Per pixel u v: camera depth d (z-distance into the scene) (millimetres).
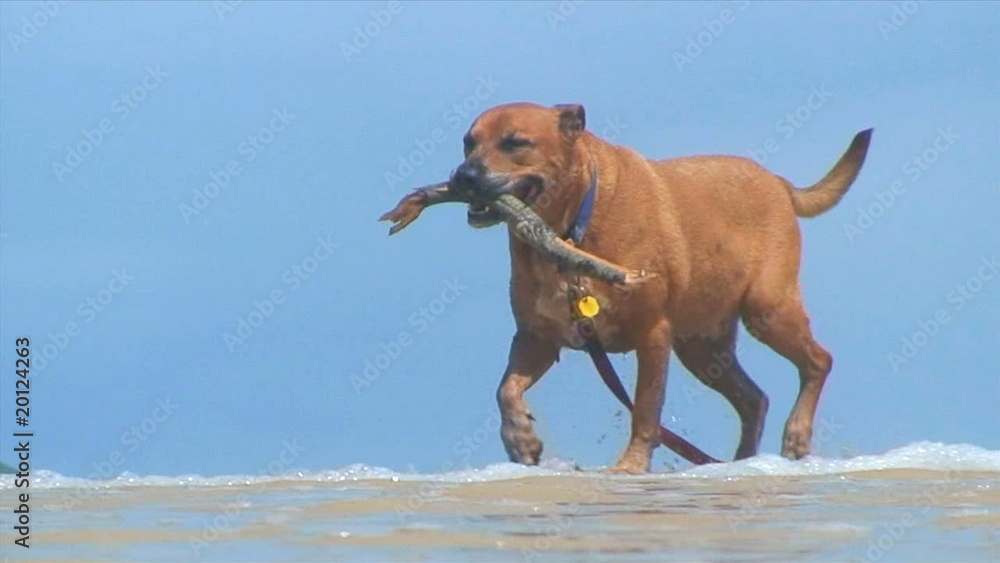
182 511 9984
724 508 9852
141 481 12781
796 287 15953
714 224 15141
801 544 8117
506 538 8375
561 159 14086
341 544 8234
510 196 13867
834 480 12102
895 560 7641
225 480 12688
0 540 8477
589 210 14195
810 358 15977
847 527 8773
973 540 8266
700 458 15594
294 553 7938
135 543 8344
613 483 11797
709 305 15281
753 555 7727
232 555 7883
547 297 14148
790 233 15922
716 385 16500
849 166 16641
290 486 11898
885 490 11133
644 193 14469
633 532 8602
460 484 11695
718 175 15398
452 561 7648
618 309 14258
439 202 14125
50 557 7797
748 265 15523
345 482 12164
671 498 10555
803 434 15883
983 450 14227
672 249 14531
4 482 12812
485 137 14078
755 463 13555
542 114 14109
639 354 14516
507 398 14273
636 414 14469
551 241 13742
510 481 11945
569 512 9656
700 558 7629
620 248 14273
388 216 14102
